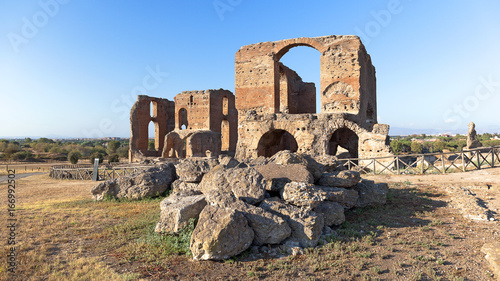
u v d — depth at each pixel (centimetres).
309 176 938
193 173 1262
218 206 772
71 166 3500
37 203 1410
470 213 951
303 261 650
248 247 697
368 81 3294
